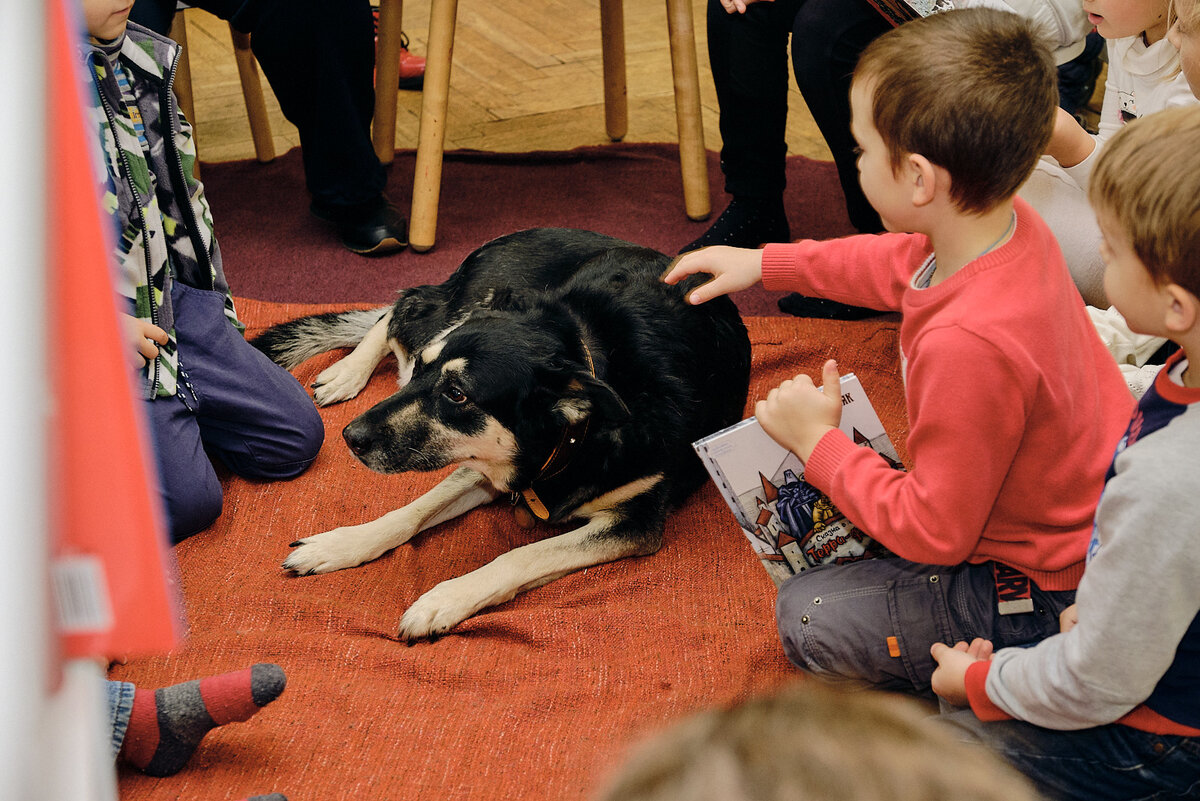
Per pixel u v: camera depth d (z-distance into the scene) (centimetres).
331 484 235
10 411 37
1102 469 144
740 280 190
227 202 355
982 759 53
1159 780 127
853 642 161
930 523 141
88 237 45
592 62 455
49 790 39
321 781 161
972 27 136
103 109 190
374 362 268
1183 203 107
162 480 204
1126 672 115
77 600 48
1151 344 220
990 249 141
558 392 199
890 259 174
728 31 296
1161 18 212
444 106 316
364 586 206
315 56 299
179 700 155
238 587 201
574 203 355
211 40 473
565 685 183
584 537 212
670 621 198
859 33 278
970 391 133
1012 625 152
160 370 205
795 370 270
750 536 171
